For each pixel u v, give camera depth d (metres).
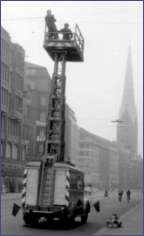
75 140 158.12
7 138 77.12
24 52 86.38
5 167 74.44
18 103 83.88
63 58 23.72
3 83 74.88
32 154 92.31
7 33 77.19
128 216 29.39
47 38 23.81
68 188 20.09
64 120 23.28
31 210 20.09
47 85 116.12
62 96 23.30
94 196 82.06
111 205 47.47
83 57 25.59
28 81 114.56
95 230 19.52
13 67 80.69
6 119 77.25
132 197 88.62
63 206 20.00
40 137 94.81
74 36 23.77
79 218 27.52
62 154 23.03
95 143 181.75
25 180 20.44
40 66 118.12
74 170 21.34
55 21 23.97
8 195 62.16
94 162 179.38
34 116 110.56
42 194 20.17
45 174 20.33
